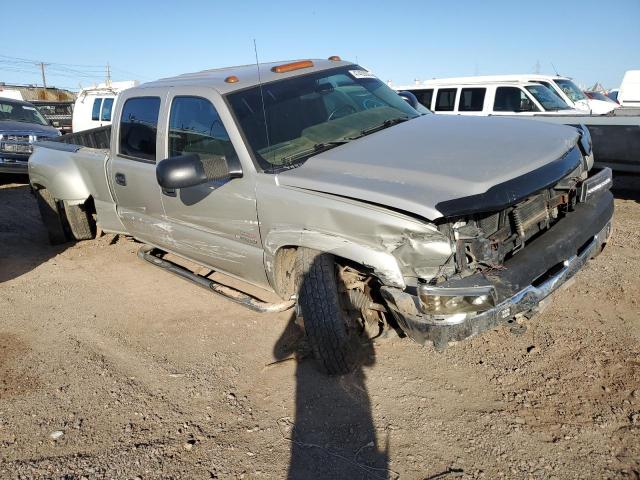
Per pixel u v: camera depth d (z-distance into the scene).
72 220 6.64
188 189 4.20
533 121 4.11
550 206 3.41
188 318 4.61
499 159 3.13
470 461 2.73
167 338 4.28
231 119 3.82
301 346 3.84
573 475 2.57
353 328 3.42
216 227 4.12
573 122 7.39
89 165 5.62
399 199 2.85
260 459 2.87
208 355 3.97
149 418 3.28
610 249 5.36
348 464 2.79
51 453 3.02
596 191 3.67
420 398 3.25
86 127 15.95
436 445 2.86
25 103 13.18
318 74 4.47
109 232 5.86
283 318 4.47
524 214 3.20
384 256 2.94
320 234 3.24
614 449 2.71
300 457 2.86
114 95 15.24
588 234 3.39
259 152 3.71
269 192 3.52
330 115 4.13
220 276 5.39
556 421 2.94
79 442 3.10
